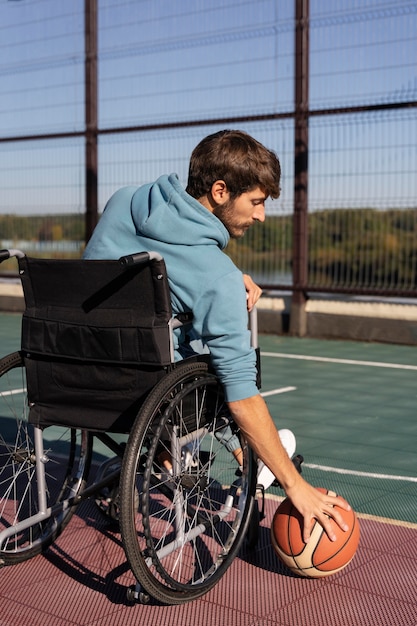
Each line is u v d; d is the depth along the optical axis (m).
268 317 9.24
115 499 2.96
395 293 8.02
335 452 4.25
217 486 3.42
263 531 3.03
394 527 3.02
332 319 8.77
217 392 2.59
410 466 3.98
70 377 2.54
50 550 2.86
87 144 9.93
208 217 2.48
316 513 2.50
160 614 2.38
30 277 2.57
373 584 2.54
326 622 2.31
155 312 2.39
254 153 2.52
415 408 5.34
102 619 2.34
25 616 2.36
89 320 2.46
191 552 2.81
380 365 7.08
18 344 8.43
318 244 8.50
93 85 9.80
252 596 2.48
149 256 2.29
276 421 4.97
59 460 3.95
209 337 2.46
